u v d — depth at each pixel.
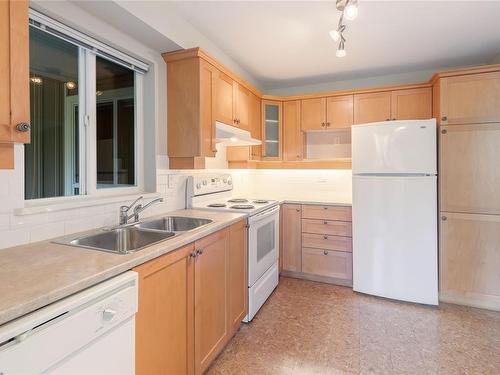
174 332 1.33
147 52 2.05
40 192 1.50
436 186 2.48
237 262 2.03
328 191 3.64
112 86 1.92
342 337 2.00
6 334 0.66
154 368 1.20
